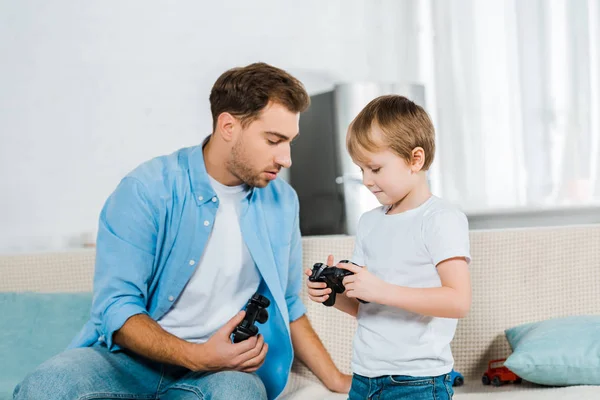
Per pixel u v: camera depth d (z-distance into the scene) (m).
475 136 2.63
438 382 1.20
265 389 1.51
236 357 1.38
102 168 2.62
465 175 2.62
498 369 1.77
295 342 1.72
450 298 1.15
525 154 2.62
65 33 2.62
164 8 2.64
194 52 2.64
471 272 1.88
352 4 2.67
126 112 2.62
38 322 1.85
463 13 2.66
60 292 1.97
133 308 1.43
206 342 1.38
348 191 2.15
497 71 2.64
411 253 1.24
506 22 2.64
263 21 2.66
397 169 1.24
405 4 2.68
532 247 1.90
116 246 1.48
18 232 2.60
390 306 1.25
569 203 2.58
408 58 2.67
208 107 2.64
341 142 2.17
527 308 1.88
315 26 2.66
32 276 2.06
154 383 1.47
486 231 1.92
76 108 2.62
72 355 1.44
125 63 2.63
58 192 2.61
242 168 1.47
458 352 1.86
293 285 1.71
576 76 2.62
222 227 1.54
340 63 2.67
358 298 1.20
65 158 2.62
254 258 1.53
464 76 2.65
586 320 1.67
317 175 2.32
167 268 1.51
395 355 1.21
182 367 1.50
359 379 1.27
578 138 2.61
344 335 1.89
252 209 1.55
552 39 2.63
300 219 2.38
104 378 1.39
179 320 1.53
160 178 1.51
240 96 1.43
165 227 1.50
